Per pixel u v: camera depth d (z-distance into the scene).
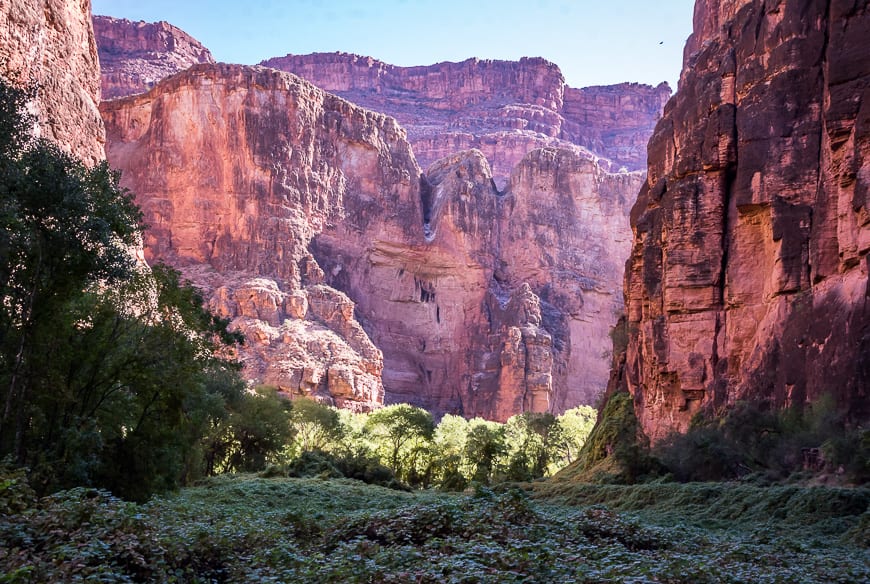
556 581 15.66
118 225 32.59
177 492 39.84
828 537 36.88
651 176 91.50
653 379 79.88
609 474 70.00
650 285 82.88
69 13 67.75
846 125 60.56
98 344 33.69
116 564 15.77
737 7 101.75
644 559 19.75
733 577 17.73
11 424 30.89
